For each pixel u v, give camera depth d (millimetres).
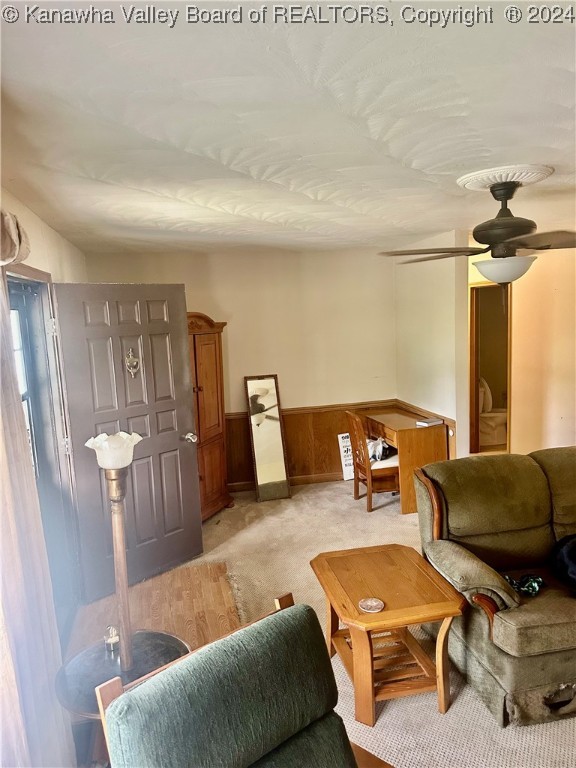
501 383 7168
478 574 2373
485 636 2375
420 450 4707
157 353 3729
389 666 2598
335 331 5695
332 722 1451
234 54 1275
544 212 3527
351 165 2283
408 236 4633
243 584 3607
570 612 2293
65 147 1946
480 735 2250
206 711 1234
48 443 3281
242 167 2268
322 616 3207
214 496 4949
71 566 3393
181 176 2387
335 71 1376
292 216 3477
